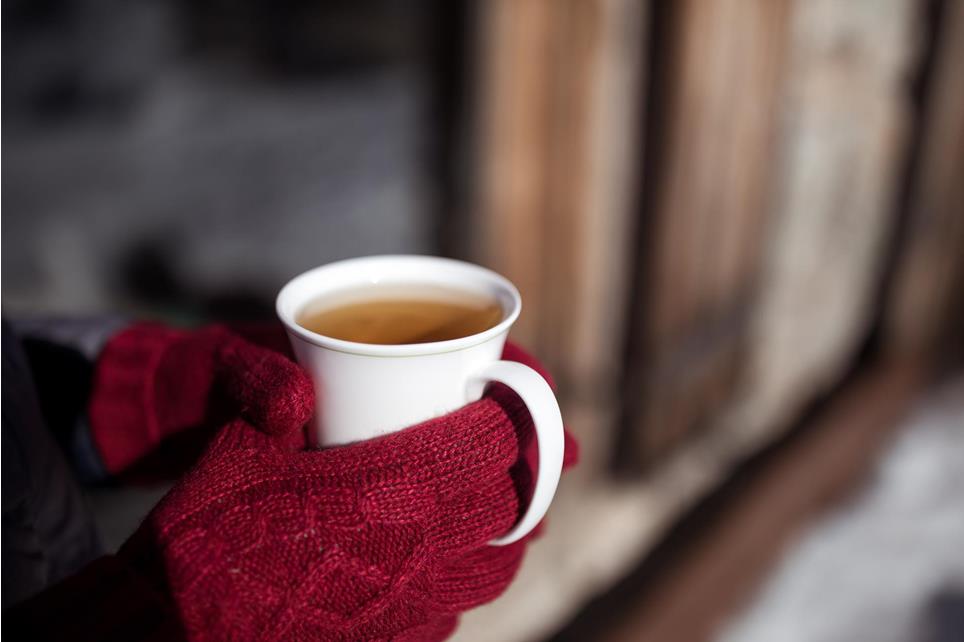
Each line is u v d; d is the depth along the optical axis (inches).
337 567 20.0
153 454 24.7
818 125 61.1
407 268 23.0
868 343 79.7
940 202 72.5
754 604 53.4
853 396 74.9
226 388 22.7
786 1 52.4
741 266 60.3
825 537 59.2
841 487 64.5
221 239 109.7
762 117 54.9
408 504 20.5
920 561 57.0
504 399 21.7
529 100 45.4
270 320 91.8
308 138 144.3
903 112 68.8
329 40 184.4
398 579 20.3
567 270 49.9
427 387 20.8
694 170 51.1
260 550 19.9
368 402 20.9
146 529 19.9
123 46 170.2
